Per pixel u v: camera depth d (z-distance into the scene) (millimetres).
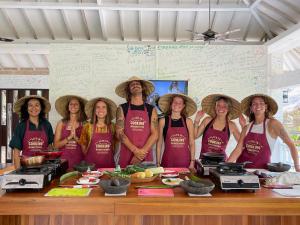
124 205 1729
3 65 8828
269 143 2914
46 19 6402
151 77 4395
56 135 3598
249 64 4457
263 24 6137
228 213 1733
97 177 2197
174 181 2082
